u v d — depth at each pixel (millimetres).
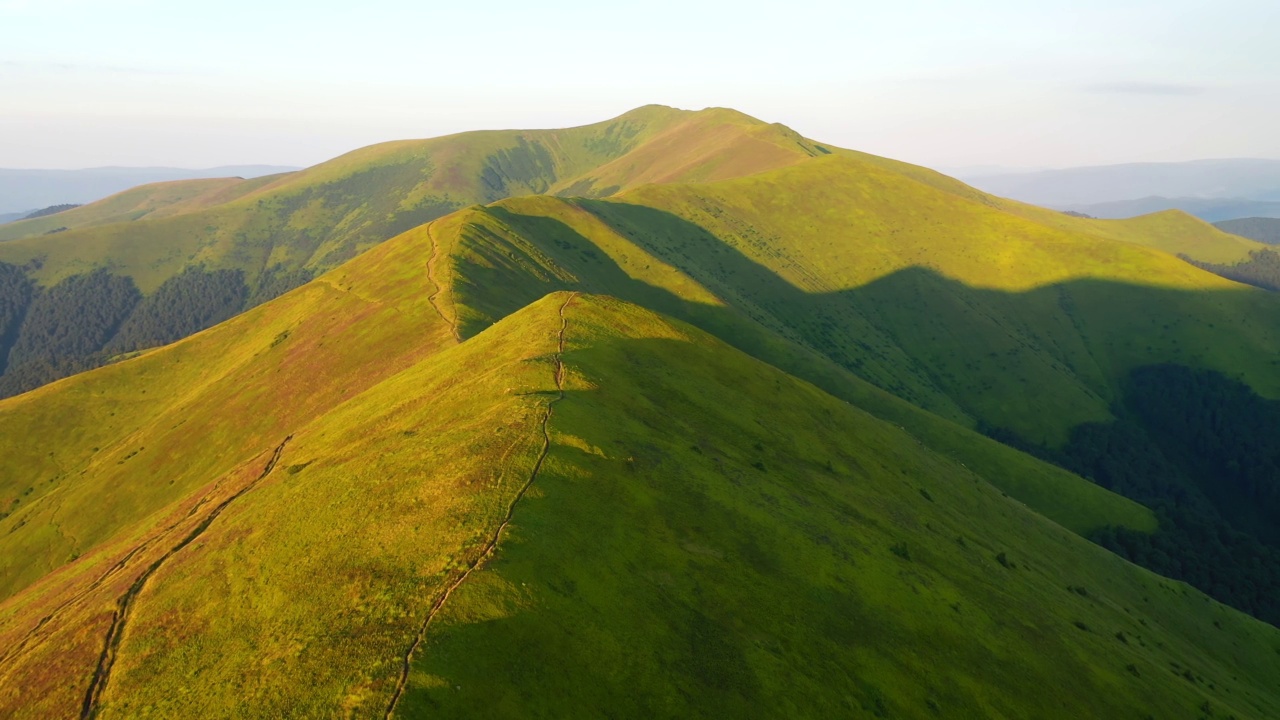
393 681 28641
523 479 44156
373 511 42812
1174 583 104188
